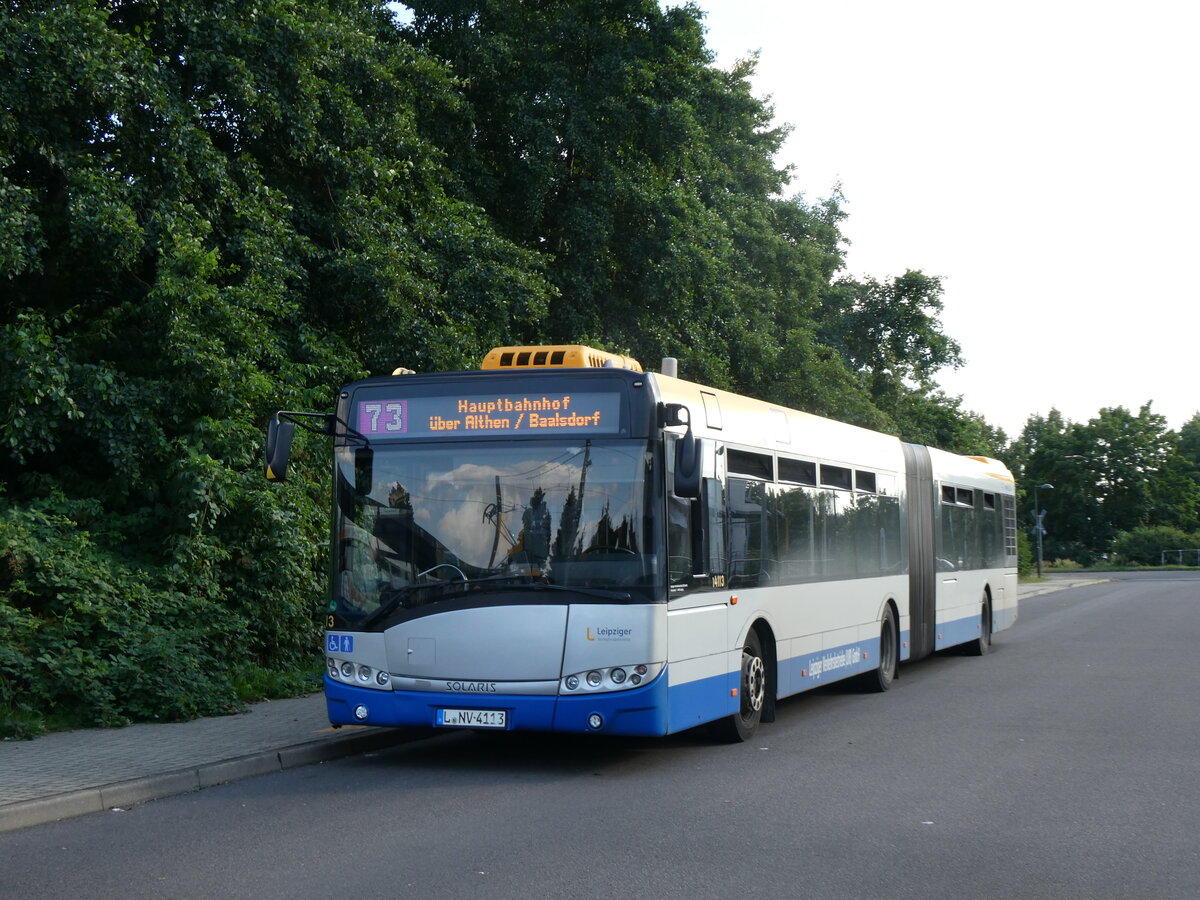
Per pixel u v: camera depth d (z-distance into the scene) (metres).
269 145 17.05
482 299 19.34
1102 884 6.04
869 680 14.70
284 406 15.28
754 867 6.34
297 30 16.36
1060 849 6.78
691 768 9.47
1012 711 12.88
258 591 14.20
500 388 9.30
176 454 13.74
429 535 9.20
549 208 24.27
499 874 6.16
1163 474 102.31
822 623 12.72
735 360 29.36
